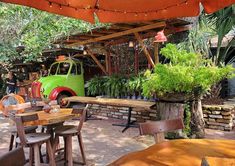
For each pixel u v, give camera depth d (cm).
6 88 1265
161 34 560
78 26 609
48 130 407
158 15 295
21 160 165
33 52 604
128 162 188
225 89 826
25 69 1212
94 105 790
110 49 877
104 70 891
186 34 670
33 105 470
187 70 492
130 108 636
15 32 580
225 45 734
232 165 155
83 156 405
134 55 811
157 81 513
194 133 521
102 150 479
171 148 216
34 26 556
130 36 755
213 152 205
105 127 659
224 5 256
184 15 286
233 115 602
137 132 600
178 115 516
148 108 571
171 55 544
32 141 337
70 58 954
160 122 258
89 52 860
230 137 529
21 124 332
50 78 896
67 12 256
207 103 634
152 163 184
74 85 928
